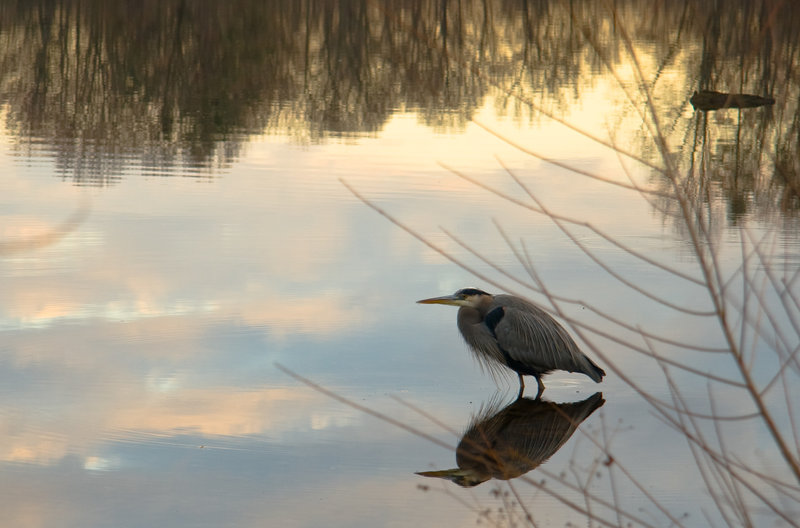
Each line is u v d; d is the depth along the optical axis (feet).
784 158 51.19
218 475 24.70
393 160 69.26
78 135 76.64
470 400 30.60
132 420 27.81
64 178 60.85
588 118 85.35
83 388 29.91
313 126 83.41
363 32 139.33
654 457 26.63
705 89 90.02
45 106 88.69
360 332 35.91
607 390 32.17
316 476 24.73
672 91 91.97
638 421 29.30
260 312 37.55
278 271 43.14
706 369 33.45
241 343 34.27
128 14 142.61
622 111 86.94
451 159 69.77
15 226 48.75
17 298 38.24
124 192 57.67
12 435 26.58
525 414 29.73
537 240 49.67
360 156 70.64
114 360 32.22
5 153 68.18
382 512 22.90
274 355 33.30
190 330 35.27
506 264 45.29
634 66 16.17
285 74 111.04
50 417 27.84
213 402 29.30
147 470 24.79
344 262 44.96
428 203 56.95
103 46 121.80
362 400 29.96
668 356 34.71
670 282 42.75
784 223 51.65
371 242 48.60
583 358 32.32
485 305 34.01
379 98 96.27
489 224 52.75
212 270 42.91
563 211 55.72
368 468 25.38
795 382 32.14
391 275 43.14
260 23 141.59
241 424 27.81
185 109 89.66
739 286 41.86
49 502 22.91
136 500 23.11
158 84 102.89
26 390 29.58
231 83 105.40
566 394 31.83
